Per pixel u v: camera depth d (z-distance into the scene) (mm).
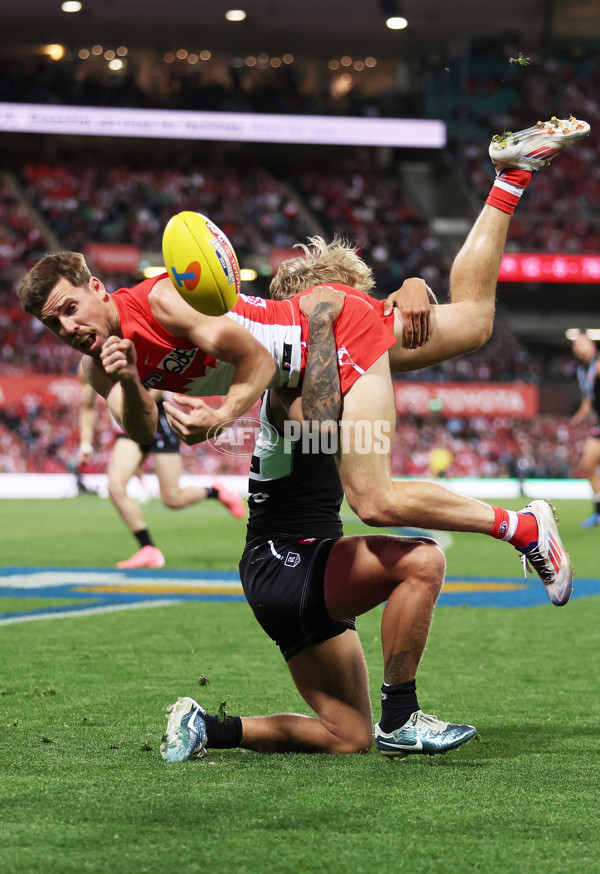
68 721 4148
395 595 3514
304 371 3727
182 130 34906
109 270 35062
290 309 3773
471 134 39438
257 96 36688
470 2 34062
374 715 4320
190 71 39125
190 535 15219
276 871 2451
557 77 39531
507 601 8523
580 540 14359
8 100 34000
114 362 3305
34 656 5766
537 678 5223
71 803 2990
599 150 39188
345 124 35938
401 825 2805
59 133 35031
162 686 4910
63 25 34906
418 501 3598
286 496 3797
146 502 24609
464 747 3766
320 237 4262
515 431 33312
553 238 36875
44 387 30266
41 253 34531
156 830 2748
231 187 38031
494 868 2480
